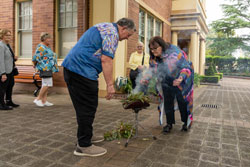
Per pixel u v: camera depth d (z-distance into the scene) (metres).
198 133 3.30
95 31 2.36
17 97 6.21
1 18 7.85
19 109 4.68
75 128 3.41
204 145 2.80
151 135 3.01
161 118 3.52
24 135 3.05
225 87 11.79
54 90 6.98
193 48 11.42
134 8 7.30
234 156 2.48
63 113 4.38
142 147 2.72
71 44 7.00
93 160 2.34
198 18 11.22
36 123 3.65
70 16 6.93
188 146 2.77
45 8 7.04
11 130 3.26
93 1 6.31
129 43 7.09
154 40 3.05
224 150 2.65
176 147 2.73
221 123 3.91
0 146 2.64
